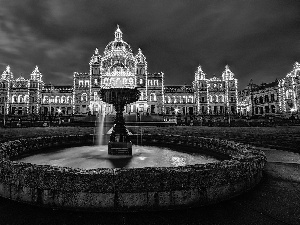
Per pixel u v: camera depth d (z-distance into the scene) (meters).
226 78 77.62
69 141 9.23
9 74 76.44
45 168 3.59
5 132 21.61
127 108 70.88
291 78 62.66
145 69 73.12
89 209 3.31
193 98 79.88
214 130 25.61
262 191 4.14
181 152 7.48
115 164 5.65
